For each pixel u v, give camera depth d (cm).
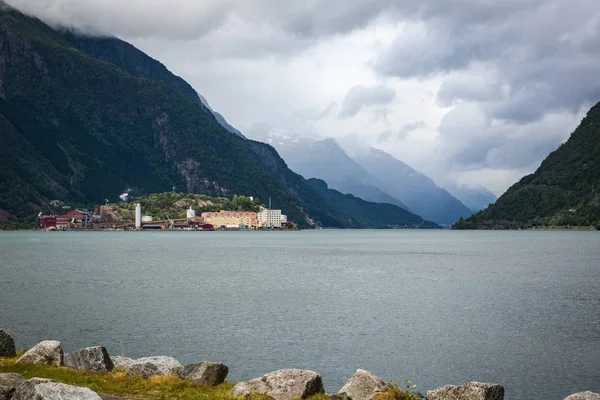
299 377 2783
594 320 6881
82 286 10369
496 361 5025
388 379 4516
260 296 9088
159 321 6750
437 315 7281
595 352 5312
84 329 6250
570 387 4322
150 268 14650
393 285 10788
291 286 10556
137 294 9244
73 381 2916
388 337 5947
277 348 5447
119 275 12588
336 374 4638
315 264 16425
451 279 11988
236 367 4812
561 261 17362
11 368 3073
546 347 5516
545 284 10900
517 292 9650
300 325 6569
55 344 3281
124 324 6550
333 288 10250
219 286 10512
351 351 5362
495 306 8056
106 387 2844
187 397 2722
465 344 5644
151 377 3036
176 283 10988
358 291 9819
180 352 5269
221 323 6656
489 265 15962
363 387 2753
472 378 4538
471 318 7062
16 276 12219
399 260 18250
